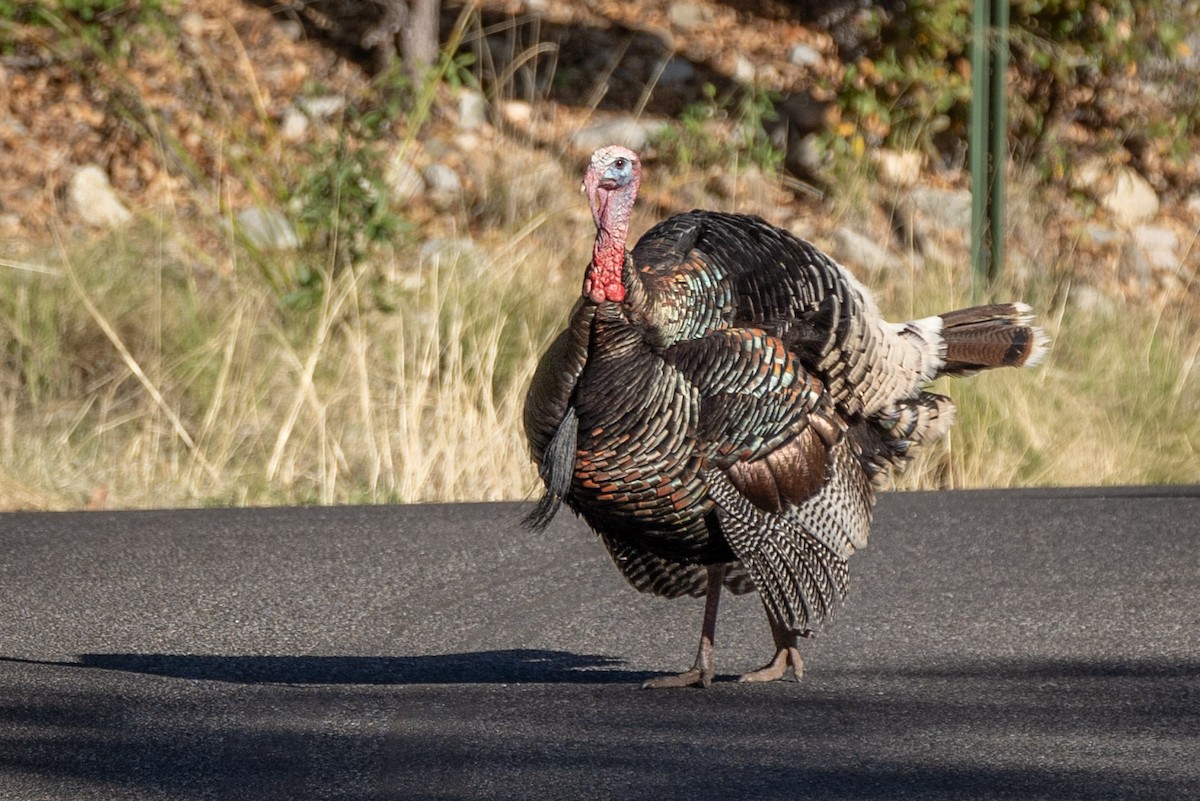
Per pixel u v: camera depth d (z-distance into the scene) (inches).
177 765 571.2
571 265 1517.0
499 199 1628.9
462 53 1872.5
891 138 1803.6
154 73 1748.3
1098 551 950.4
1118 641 761.0
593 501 643.5
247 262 1432.1
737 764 576.1
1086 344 1478.8
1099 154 1892.2
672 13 2012.8
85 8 1696.6
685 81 1894.7
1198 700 661.3
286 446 1210.0
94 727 614.5
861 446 717.3
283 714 635.5
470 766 573.0
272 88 1769.2
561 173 1704.0
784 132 1823.3
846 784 555.5
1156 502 1098.7
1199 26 1893.5
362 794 543.8
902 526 1019.9
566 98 1845.5
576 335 632.4
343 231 1379.2
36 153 1635.1
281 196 1478.8
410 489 1152.8
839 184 1743.4
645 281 640.4
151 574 878.4
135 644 746.2
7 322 1275.8
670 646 762.8
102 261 1366.9
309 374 1207.6
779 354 647.8
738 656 745.0
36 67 1747.0
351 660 727.7
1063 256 1742.1
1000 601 837.2
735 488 642.8
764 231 682.2
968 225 1747.0
